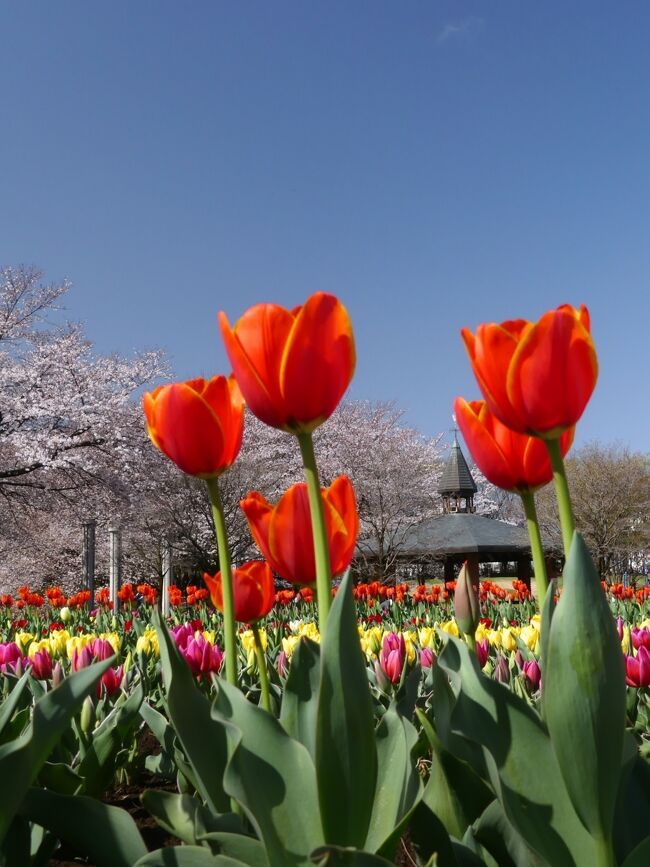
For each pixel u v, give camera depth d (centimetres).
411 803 139
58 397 2034
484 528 3419
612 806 114
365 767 121
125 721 245
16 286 2177
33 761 137
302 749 132
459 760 156
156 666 386
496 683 130
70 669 417
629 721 329
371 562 3228
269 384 141
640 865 113
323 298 139
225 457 170
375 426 3328
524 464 156
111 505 2169
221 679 138
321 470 3003
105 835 151
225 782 124
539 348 131
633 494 3522
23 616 1273
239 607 200
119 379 2242
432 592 1145
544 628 127
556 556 3403
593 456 3575
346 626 122
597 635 112
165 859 130
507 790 122
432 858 128
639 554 3675
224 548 175
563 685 112
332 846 108
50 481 2123
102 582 3033
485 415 162
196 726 147
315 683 158
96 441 2109
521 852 137
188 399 163
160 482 2334
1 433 2066
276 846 125
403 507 3148
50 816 151
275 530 170
